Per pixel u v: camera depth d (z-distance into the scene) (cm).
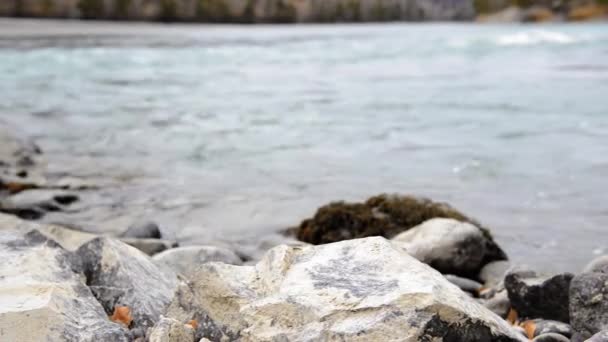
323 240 244
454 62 895
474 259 217
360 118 469
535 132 407
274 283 149
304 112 497
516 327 176
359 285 145
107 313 162
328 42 1326
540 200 281
